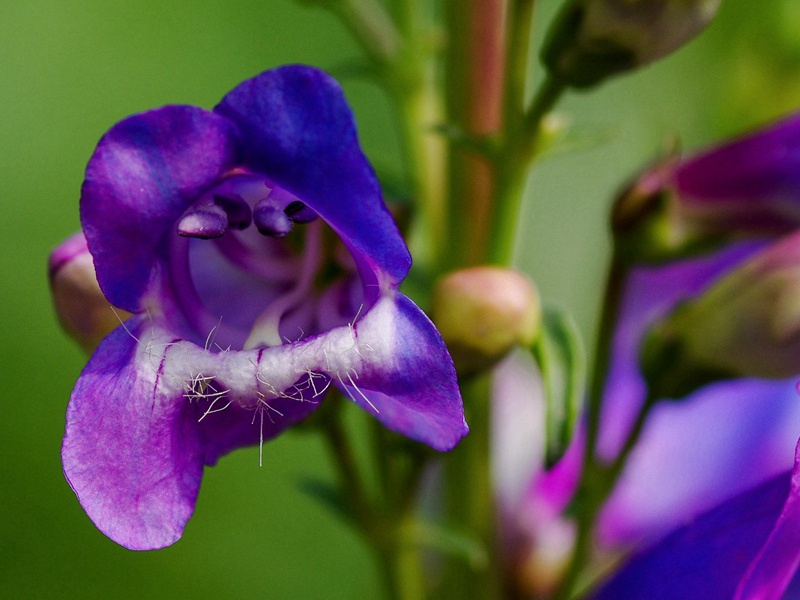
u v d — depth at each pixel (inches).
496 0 5.1
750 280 5.1
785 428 5.9
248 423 4.5
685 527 5.0
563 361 4.9
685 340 5.2
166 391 4.5
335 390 5.1
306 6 5.5
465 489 5.4
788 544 4.5
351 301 4.7
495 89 5.2
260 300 4.8
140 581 7.3
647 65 5.0
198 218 4.5
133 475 4.5
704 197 5.2
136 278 4.5
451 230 5.3
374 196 4.3
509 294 4.8
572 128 5.6
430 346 4.4
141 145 4.4
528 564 5.6
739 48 6.1
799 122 5.2
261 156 4.4
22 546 7.3
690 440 5.9
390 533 5.3
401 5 5.5
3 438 7.3
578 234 7.2
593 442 5.3
